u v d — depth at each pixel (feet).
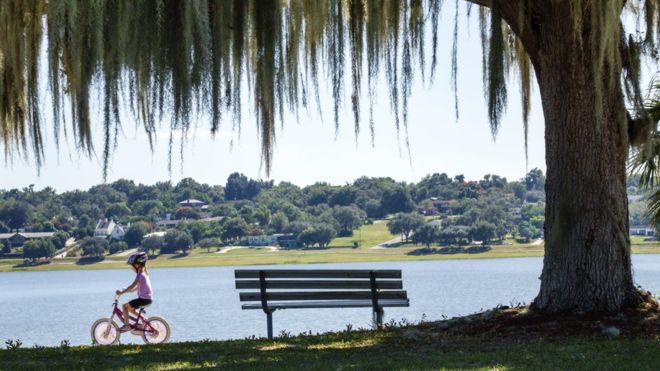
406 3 42.91
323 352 38.37
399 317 104.47
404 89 43.19
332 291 48.96
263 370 33.17
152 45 38.47
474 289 224.12
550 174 43.32
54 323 152.56
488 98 41.04
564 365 32.19
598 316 41.09
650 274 261.85
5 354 41.29
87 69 37.88
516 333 40.50
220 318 134.51
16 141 45.62
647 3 42.88
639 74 42.34
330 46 43.21
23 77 43.65
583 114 42.19
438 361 34.04
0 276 615.57
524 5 42.24
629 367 31.45
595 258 42.14
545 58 42.98
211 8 39.65
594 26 38.60
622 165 43.19
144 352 40.75
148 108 38.52
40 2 42.83
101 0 37.50
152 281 413.59
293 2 44.39
